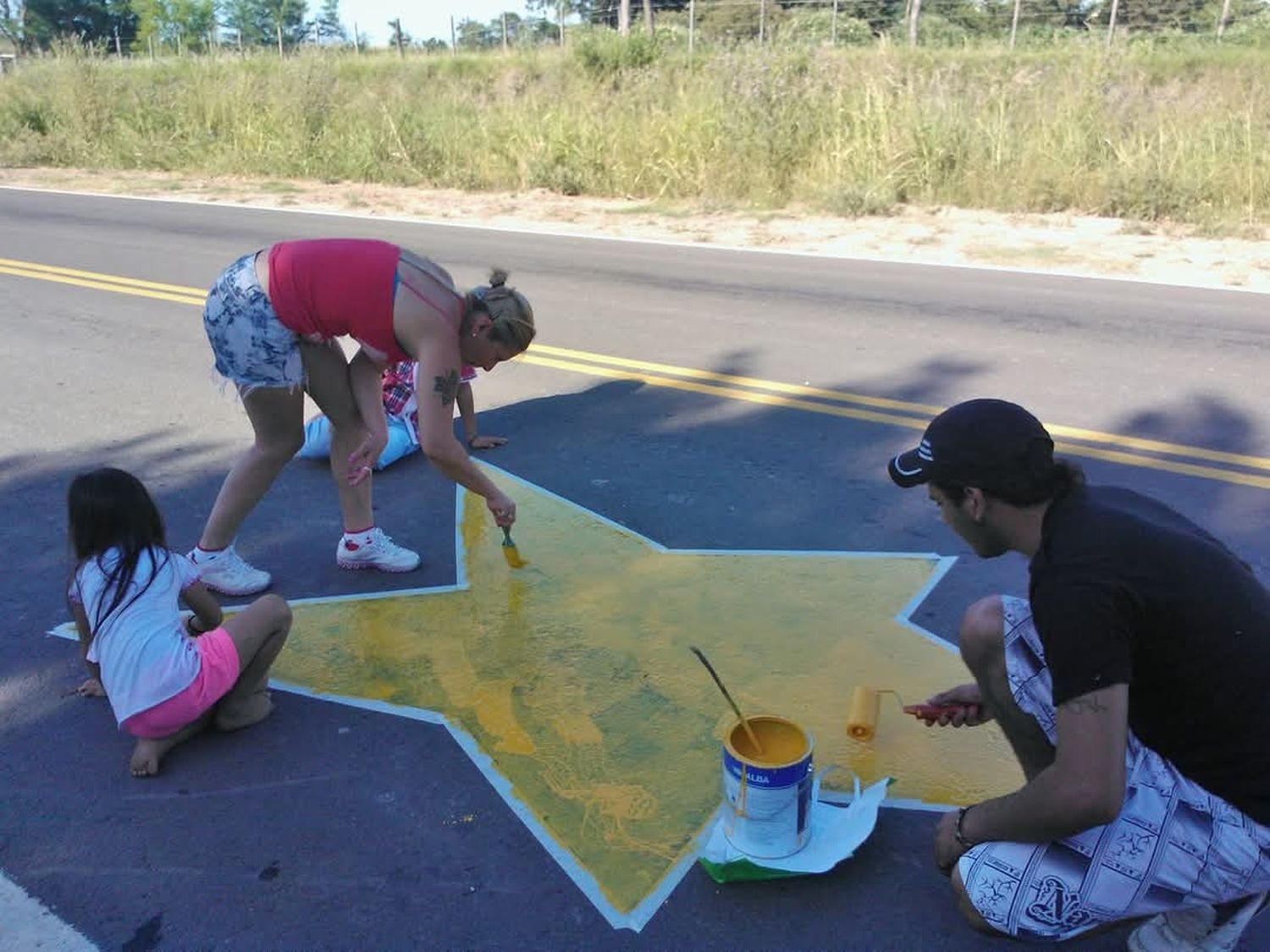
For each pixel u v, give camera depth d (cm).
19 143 1855
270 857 260
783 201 1299
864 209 1218
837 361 682
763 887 251
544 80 2244
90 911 243
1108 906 207
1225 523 439
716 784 285
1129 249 1031
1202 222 1102
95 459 523
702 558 413
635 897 248
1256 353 686
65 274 954
